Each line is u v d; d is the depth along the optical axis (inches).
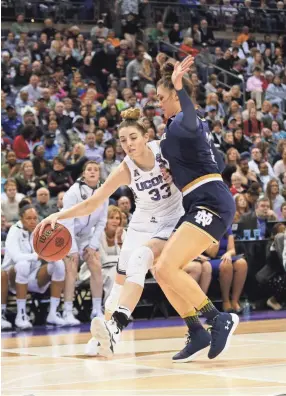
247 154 546.3
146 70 642.8
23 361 206.8
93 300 358.6
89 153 495.5
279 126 642.2
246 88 682.2
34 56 639.8
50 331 324.5
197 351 189.8
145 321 366.3
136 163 196.1
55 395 141.6
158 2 748.6
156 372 172.6
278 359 189.3
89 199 193.6
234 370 171.0
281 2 818.8
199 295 185.9
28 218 348.2
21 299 343.6
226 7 786.8
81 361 202.7
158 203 200.4
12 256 344.8
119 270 212.4
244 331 280.5
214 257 390.0
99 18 727.7
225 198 182.7
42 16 712.4
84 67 639.1
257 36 797.9
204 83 693.9
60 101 576.7
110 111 564.1
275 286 414.9
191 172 182.4
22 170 439.5
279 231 414.9
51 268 349.4
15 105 557.9
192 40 720.3
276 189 477.7
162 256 182.1
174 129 180.4
